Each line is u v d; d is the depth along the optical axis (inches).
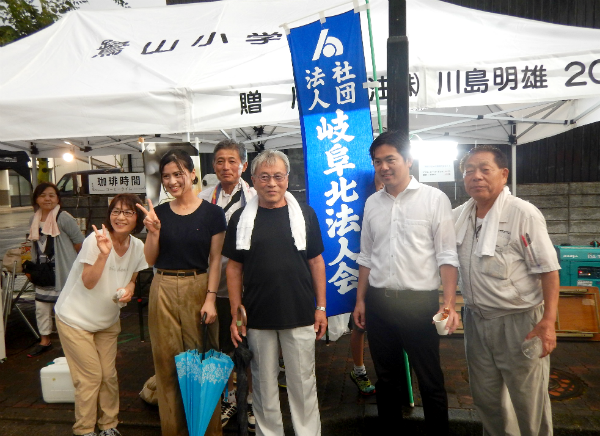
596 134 269.0
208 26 187.9
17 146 253.0
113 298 111.7
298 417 99.0
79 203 300.8
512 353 89.4
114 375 117.3
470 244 94.3
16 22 338.3
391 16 110.0
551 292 84.8
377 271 100.7
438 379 98.3
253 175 97.0
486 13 175.6
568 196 267.0
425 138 263.1
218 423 106.9
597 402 125.2
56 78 158.4
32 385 148.6
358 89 112.9
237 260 100.0
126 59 166.6
